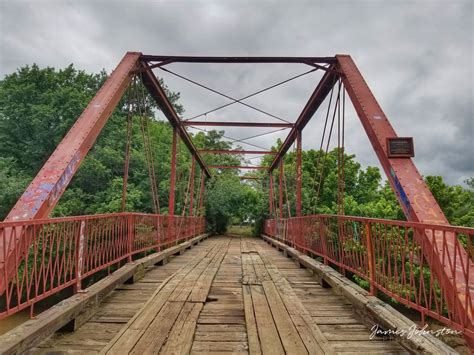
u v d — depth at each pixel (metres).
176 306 3.21
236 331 2.64
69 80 18.47
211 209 19.55
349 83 5.04
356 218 3.67
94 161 13.38
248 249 9.59
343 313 3.23
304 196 15.79
